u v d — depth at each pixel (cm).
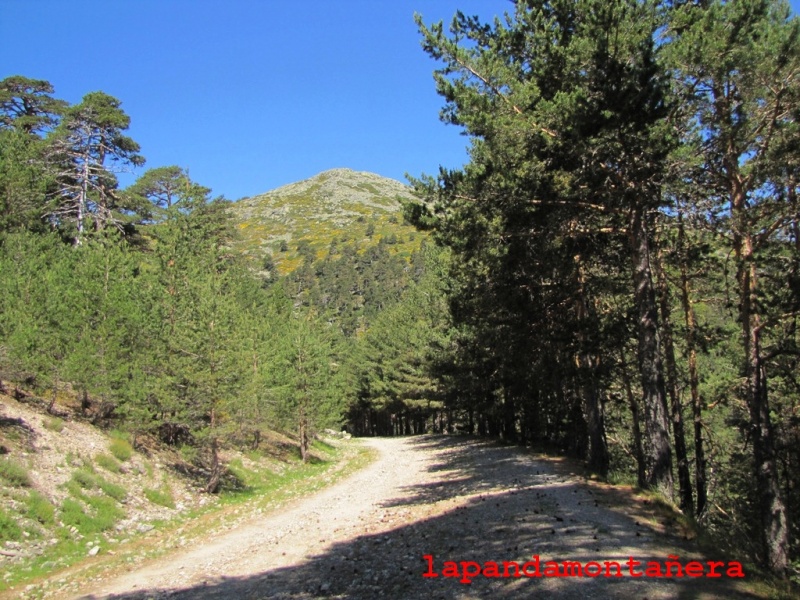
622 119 1275
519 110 1476
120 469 1975
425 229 1756
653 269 2011
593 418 1978
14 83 3997
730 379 1873
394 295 12938
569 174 1489
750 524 1928
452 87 1527
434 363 3856
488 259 1819
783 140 1333
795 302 1380
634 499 1370
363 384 6706
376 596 891
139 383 2141
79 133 3788
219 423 2286
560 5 1510
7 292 2061
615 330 1819
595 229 1645
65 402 2373
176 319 2547
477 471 2398
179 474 2261
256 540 1465
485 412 3816
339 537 1395
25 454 1684
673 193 1443
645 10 1380
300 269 16925
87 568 1232
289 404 3206
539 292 1995
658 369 1482
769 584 806
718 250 1684
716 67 1271
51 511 1462
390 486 2361
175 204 4391
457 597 829
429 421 6831
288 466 3172
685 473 1916
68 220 3716
